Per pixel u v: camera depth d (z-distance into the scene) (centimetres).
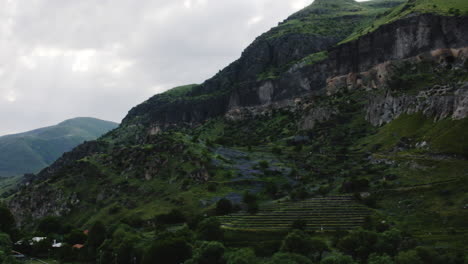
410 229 11969
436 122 18238
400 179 15675
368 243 10638
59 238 17950
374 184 16275
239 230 14200
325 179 19212
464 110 16862
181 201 19375
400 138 19000
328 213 14775
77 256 14900
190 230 14950
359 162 19538
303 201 16650
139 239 14012
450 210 12294
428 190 13975
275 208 16450
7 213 18650
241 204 17862
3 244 14638
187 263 10994
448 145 15938
